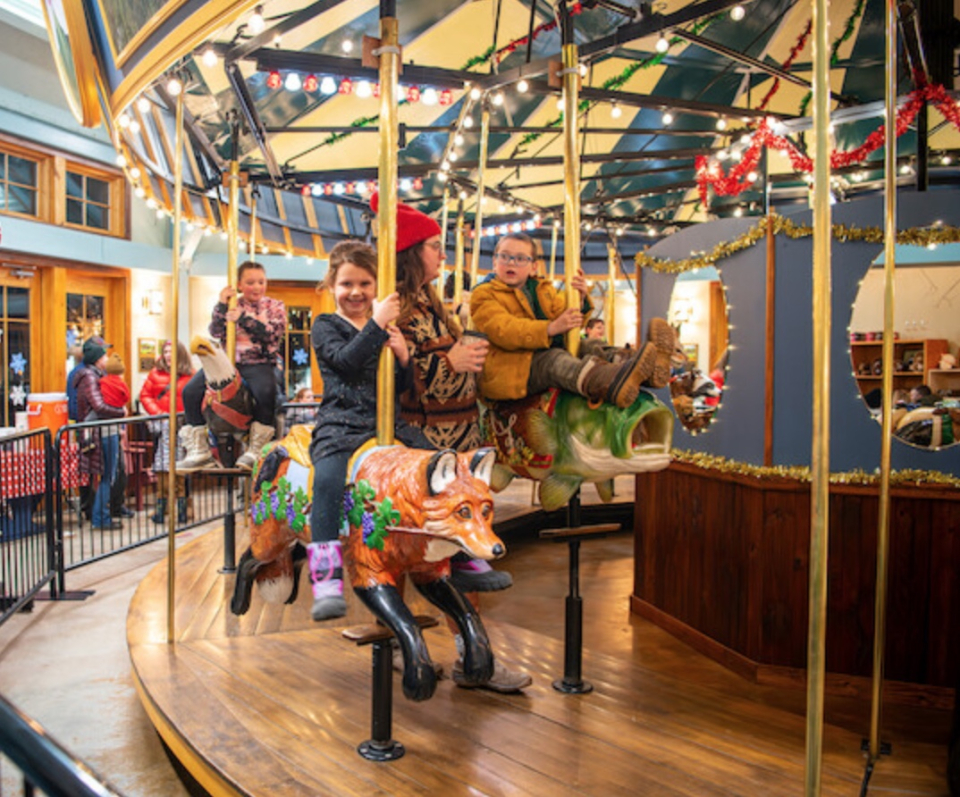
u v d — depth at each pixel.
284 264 11.11
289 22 3.74
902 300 4.61
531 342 2.96
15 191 8.58
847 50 5.76
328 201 7.15
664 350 2.76
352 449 2.50
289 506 2.64
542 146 6.80
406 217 2.93
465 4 4.36
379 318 2.45
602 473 2.92
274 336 4.59
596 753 2.63
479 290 3.17
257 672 3.29
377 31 4.48
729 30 5.30
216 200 6.02
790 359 3.98
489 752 2.61
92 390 7.54
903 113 5.17
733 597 4.22
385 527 2.28
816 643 1.78
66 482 6.18
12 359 8.55
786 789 2.41
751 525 4.07
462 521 2.17
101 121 4.40
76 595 5.51
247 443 4.48
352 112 5.38
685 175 7.96
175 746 2.77
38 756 1.04
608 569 6.55
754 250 4.11
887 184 2.75
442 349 2.95
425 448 2.68
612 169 7.54
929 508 3.75
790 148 6.08
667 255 4.73
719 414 4.34
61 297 8.95
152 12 2.73
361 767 2.48
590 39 5.10
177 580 4.71
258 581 3.01
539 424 3.00
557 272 10.82
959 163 6.95
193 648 3.58
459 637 3.18
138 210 10.09
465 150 6.48
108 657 4.43
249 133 5.31
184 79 3.89
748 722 2.95
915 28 4.76
